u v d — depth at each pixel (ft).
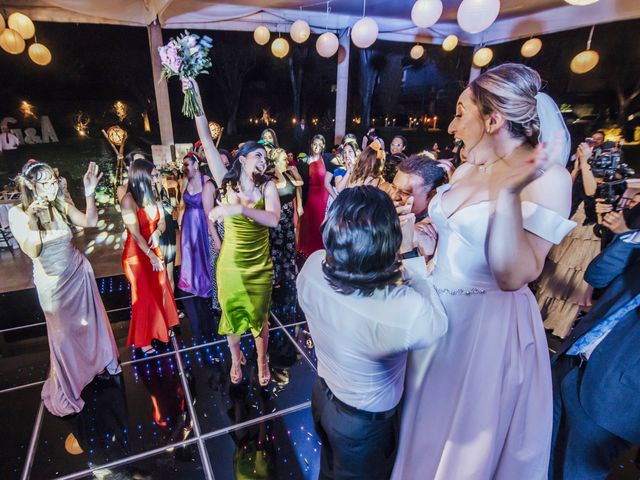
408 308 3.02
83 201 25.13
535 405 3.88
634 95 24.35
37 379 8.50
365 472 3.88
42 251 6.56
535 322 3.99
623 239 4.24
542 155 2.61
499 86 3.28
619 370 4.07
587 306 9.38
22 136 32.63
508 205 2.81
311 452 6.50
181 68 6.61
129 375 8.57
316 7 17.24
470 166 4.09
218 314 11.41
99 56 34.45
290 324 10.87
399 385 3.77
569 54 26.11
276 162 12.15
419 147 33.65
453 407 3.99
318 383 4.22
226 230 7.19
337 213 3.13
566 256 9.70
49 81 33.81
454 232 3.82
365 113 35.42
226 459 6.36
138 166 8.27
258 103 40.55
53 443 6.70
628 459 6.35
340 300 3.18
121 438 6.79
